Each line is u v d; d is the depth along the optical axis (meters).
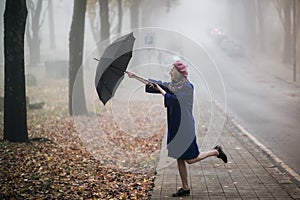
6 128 12.88
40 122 17.39
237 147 12.31
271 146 12.58
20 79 12.73
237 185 8.34
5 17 12.34
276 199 7.45
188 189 7.74
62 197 7.86
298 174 9.41
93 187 8.44
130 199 7.68
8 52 12.55
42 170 9.82
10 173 9.59
